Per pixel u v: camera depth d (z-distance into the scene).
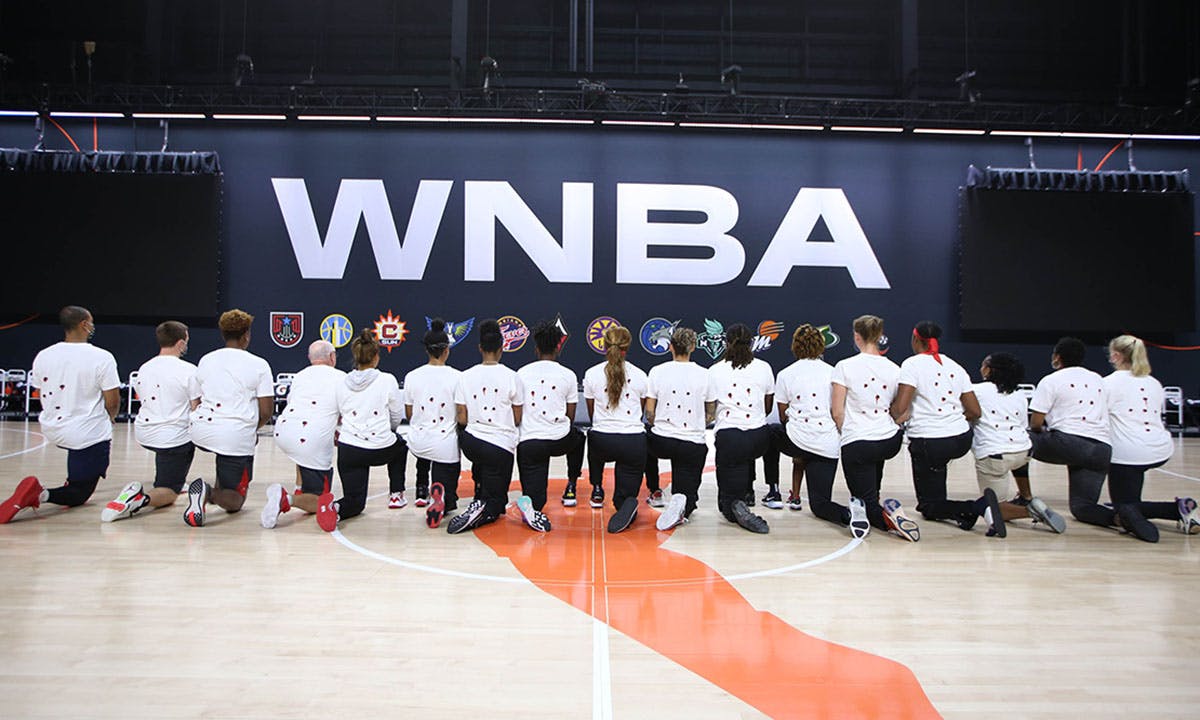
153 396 4.92
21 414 11.54
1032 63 13.34
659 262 12.12
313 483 4.81
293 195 11.99
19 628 2.81
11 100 11.27
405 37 13.25
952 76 13.34
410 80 13.07
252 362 4.88
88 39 12.96
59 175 11.54
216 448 4.75
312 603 3.15
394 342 12.00
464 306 12.07
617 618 3.02
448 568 3.72
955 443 4.64
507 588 3.40
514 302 12.10
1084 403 4.77
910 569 3.78
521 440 4.71
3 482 6.16
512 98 11.91
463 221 12.09
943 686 2.40
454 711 2.20
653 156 12.25
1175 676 2.50
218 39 13.02
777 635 2.84
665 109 11.77
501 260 12.12
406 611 3.07
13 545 4.04
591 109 11.85
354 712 2.18
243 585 3.39
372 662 2.54
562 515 5.12
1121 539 4.45
